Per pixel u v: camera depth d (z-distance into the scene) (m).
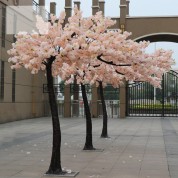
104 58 10.85
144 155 12.49
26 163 11.05
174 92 35.22
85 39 9.48
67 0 32.25
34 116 31.41
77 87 33.06
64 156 12.28
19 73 28.38
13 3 26.27
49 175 9.34
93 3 32.12
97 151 13.35
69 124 25.47
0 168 10.32
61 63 10.24
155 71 11.97
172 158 11.91
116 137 17.80
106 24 11.26
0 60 24.72
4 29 25.22
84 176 9.29
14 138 17.34
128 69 12.73
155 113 33.72
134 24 32.50
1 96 25.12
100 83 17.03
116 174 9.50
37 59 9.32
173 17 32.09
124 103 32.31
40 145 14.93
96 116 32.25
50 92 9.70
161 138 17.45
